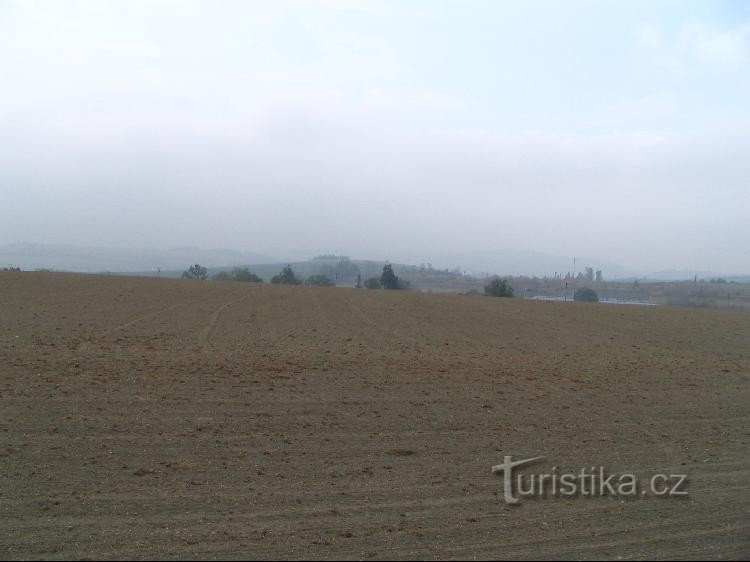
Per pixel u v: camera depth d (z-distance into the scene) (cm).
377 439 1021
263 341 2186
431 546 629
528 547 630
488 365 1831
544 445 1016
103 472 828
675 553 619
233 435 1015
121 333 2227
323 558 596
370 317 3134
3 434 974
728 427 1173
